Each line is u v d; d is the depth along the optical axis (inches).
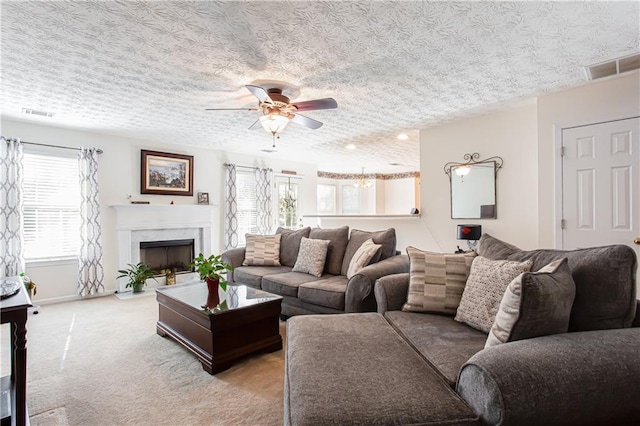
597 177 122.9
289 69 104.4
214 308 96.7
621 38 88.4
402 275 96.1
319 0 70.2
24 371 62.9
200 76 108.8
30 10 72.4
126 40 86.0
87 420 70.8
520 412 38.5
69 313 149.6
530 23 80.4
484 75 112.2
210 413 73.3
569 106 127.8
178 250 221.1
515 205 152.6
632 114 115.3
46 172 168.1
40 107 139.4
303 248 151.6
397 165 327.0
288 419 43.4
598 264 55.8
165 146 209.9
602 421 41.3
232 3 70.9
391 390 46.2
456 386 47.2
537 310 47.9
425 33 84.2
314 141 212.7
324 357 56.9
